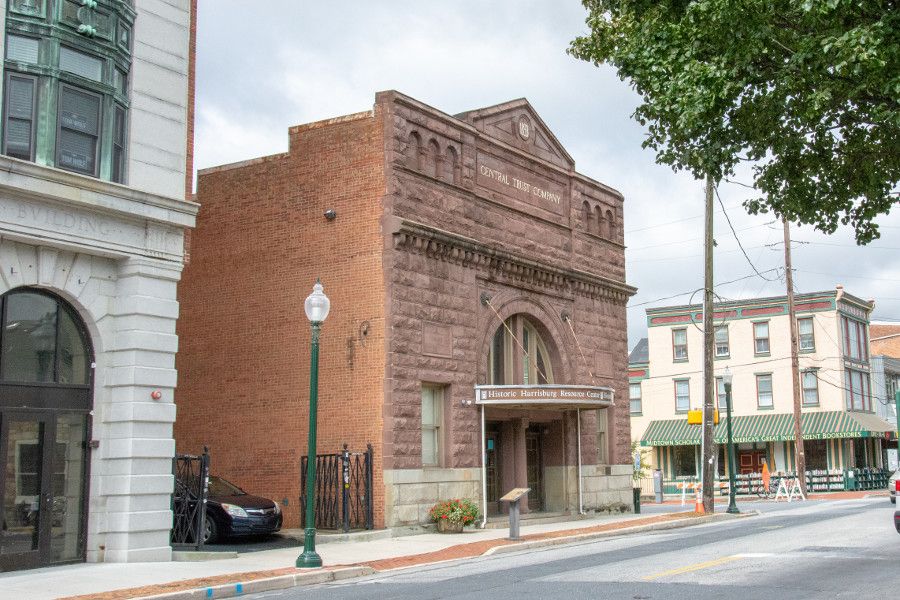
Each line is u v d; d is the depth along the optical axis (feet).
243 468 78.64
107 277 55.67
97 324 54.90
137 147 56.90
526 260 87.81
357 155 77.36
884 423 170.09
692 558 51.70
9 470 50.57
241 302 81.35
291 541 68.54
